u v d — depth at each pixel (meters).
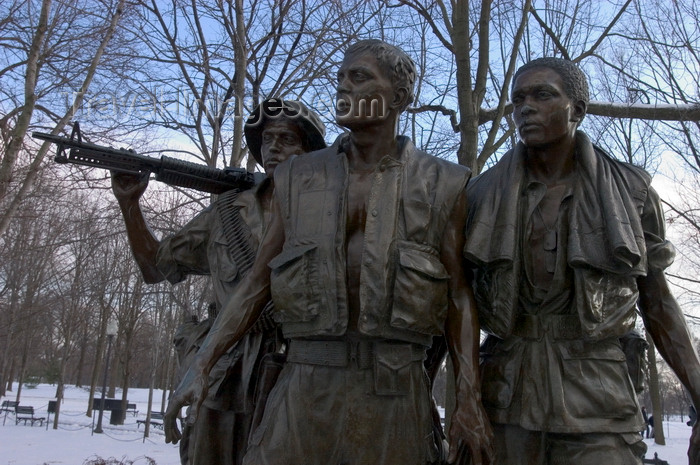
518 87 2.19
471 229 2.14
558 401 2.02
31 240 15.39
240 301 2.18
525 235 2.17
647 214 2.24
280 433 2.04
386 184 2.08
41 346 40.75
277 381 2.19
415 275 1.99
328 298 2.02
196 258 3.25
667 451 18.25
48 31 8.38
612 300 2.08
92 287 16.58
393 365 2.00
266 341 2.86
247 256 2.97
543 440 2.10
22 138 7.29
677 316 2.18
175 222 9.52
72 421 24.70
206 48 8.66
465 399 1.96
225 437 2.94
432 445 2.09
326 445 2.01
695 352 2.16
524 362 2.11
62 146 3.03
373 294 1.98
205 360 2.05
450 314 2.09
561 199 2.18
